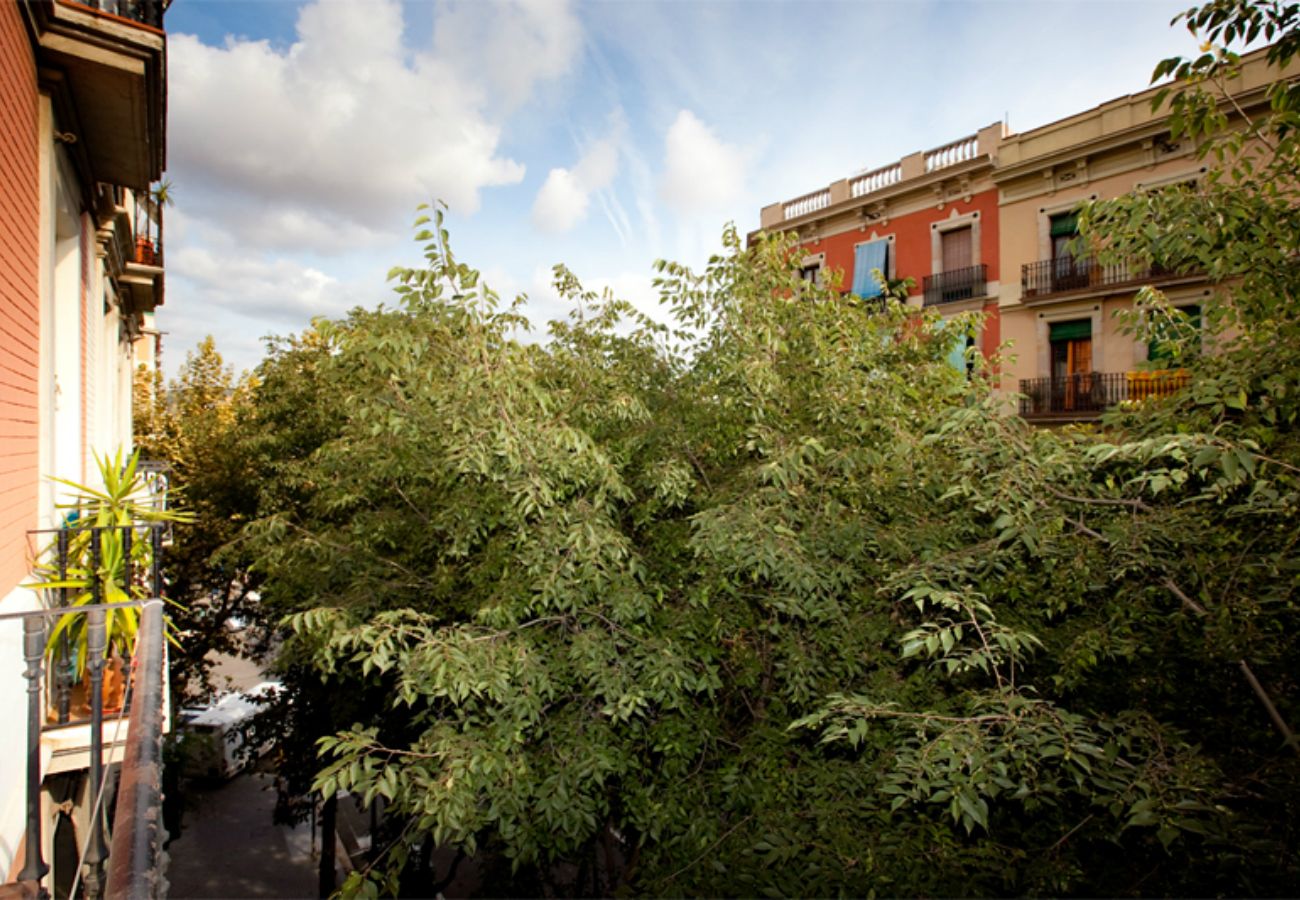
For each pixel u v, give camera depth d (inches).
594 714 189.2
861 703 122.6
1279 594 120.3
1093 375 621.9
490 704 180.5
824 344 204.4
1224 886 118.0
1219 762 136.9
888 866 138.3
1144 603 143.9
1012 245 685.9
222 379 740.0
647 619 191.9
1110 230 167.2
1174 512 136.0
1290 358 134.0
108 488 184.2
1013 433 140.3
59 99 207.5
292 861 622.5
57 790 176.4
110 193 290.2
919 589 120.7
